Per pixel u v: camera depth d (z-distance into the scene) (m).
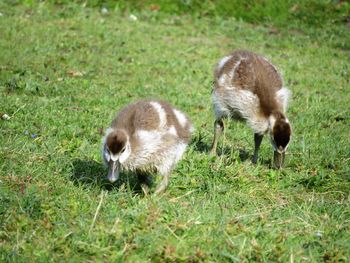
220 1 31.42
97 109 17.41
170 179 13.03
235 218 11.23
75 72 20.88
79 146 14.24
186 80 21.88
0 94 17.62
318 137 17.20
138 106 12.33
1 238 10.13
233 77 15.24
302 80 23.11
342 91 22.44
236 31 29.09
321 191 13.80
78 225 10.51
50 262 9.48
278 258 10.07
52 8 29.09
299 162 15.16
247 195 12.88
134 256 9.82
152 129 11.86
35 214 10.84
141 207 11.24
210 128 17.25
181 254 9.90
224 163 14.27
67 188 11.98
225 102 15.20
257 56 15.80
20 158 13.23
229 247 10.20
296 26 30.28
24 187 11.84
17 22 26.02
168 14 30.48
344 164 15.20
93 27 26.80
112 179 11.12
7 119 15.75
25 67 20.42
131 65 22.73
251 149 16.05
